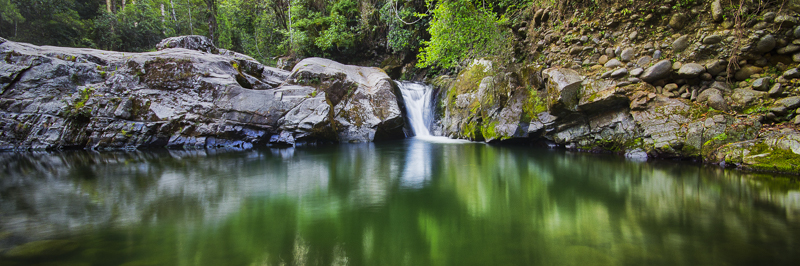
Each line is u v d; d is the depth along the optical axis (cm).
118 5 2548
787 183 394
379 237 253
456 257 219
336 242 245
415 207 333
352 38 1783
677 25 601
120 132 808
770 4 524
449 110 1130
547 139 798
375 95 1083
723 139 510
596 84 652
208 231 266
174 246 235
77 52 848
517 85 869
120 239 248
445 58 971
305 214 311
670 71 597
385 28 1761
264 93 899
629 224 276
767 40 518
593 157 631
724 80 562
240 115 869
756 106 515
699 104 561
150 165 593
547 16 816
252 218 298
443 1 877
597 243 239
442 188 416
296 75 1026
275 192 397
